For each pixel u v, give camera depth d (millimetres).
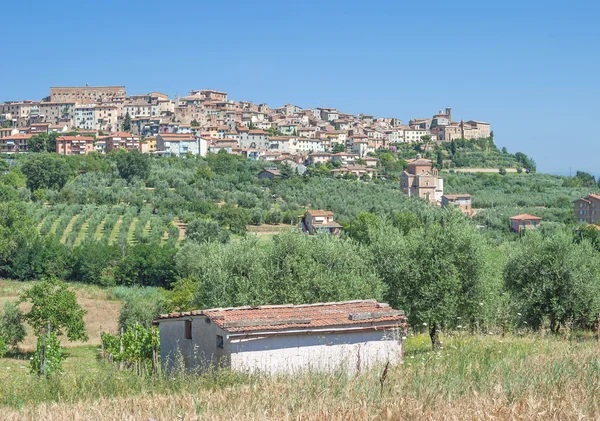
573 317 34281
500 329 24750
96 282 82062
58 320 47156
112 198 120438
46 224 99500
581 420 9328
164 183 136000
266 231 107312
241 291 34719
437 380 12344
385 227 40031
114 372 19000
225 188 141000
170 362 23969
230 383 16406
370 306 23781
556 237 35719
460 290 31922
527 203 156125
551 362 13336
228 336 20188
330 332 21109
